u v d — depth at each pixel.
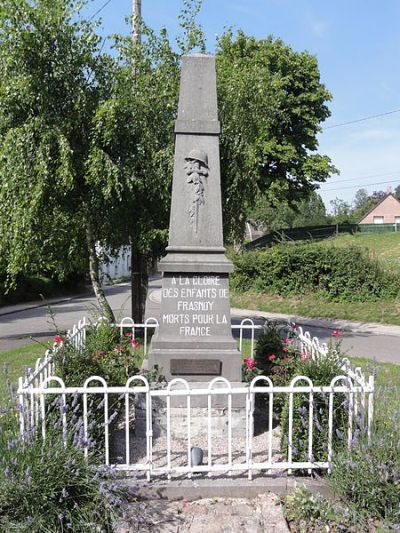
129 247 13.16
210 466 4.54
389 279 19.39
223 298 6.15
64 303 26.19
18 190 9.73
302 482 4.53
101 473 4.16
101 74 10.57
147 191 11.41
